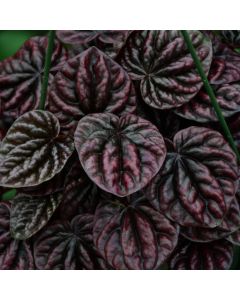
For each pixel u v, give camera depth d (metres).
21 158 0.27
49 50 0.28
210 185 0.28
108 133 0.27
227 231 0.28
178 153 0.28
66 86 0.28
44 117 0.28
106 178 0.26
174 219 0.27
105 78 0.28
